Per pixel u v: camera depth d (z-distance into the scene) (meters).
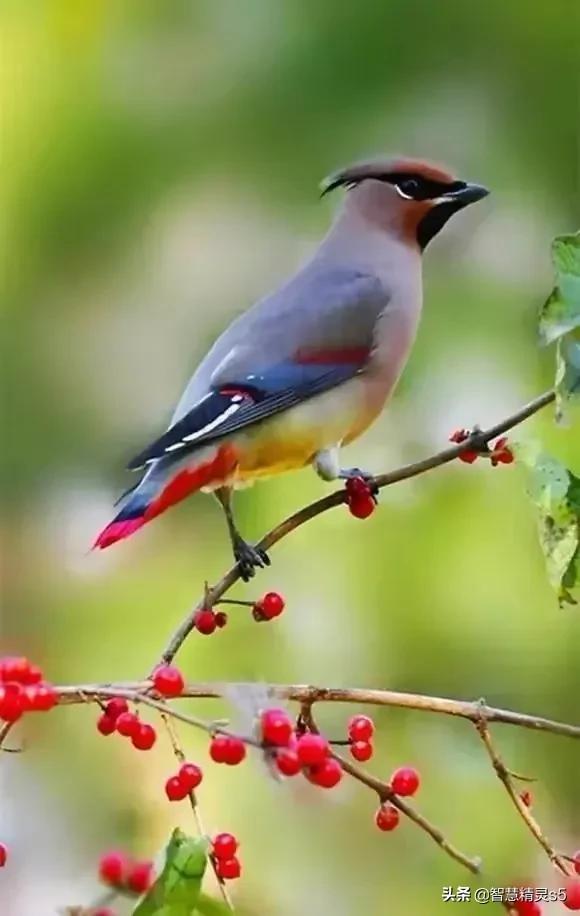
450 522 5.10
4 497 5.36
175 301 5.37
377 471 5.12
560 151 5.15
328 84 5.16
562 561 4.68
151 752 5.08
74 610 5.22
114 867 4.68
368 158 5.03
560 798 5.05
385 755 5.06
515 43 5.15
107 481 5.41
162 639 5.13
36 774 5.07
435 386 5.11
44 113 5.16
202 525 5.19
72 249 5.24
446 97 5.15
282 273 5.33
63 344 5.39
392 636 5.10
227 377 4.86
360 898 5.02
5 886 5.04
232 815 5.05
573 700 5.08
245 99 5.20
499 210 5.14
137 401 5.43
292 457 4.87
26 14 5.14
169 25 5.15
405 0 5.15
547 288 5.12
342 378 4.88
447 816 5.04
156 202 5.23
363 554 5.11
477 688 5.09
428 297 5.12
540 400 4.73
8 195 5.18
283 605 4.74
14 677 4.61
